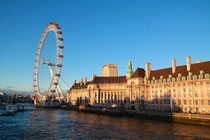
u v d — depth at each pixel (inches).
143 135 2218.3
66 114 5022.1
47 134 2271.2
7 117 3996.1
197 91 3750.0
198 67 4001.0
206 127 2765.7
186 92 3941.9
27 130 2508.6
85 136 2166.6
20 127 2731.3
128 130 2524.6
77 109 6628.9
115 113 4852.4
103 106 6289.4
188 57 4215.1
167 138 2065.7
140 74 5172.2
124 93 6190.9
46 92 7495.1
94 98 6535.4
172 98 4195.4
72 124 3070.9
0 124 2977.4
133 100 5064.0
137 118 4087.1
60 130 2529.5
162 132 2383.1
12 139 2010.3
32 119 3705.7
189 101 3858.3
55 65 6520.7
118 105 5994.1
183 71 4242.1
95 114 5162.4
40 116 4350.4
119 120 3654.0
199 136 2160.4
